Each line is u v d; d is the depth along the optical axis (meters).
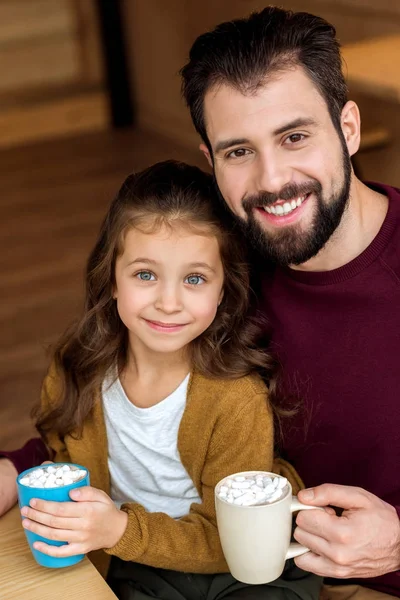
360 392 1.41
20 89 6.86
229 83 1.30
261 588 1.38
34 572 1.19
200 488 1.50
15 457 1.54
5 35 6.73
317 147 1.32
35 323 3.78
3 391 3.21
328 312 1.43
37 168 6.06
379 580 1.44
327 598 1.46
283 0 4.77
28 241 4.75
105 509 1.23
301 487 1.44
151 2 6.12
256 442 1.43
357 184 1.45
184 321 1.40
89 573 1.19
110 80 6.75
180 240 1.39
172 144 6.25
